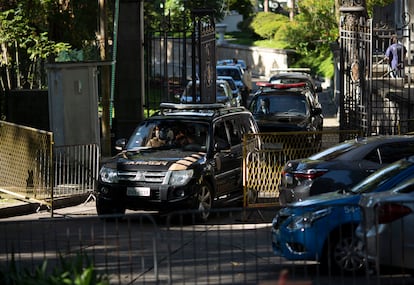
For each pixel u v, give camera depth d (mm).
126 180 33594
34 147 36875
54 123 42562
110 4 58188
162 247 28359
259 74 153500
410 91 49781
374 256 22062
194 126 35844
